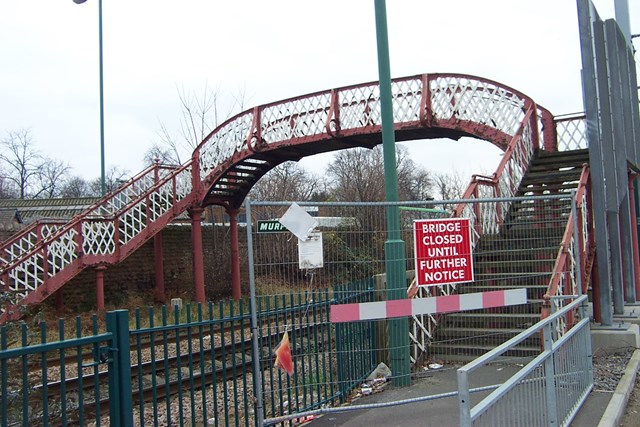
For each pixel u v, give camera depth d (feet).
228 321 17.88
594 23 34.17
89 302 57.82
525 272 27.94
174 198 57.36
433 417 18.63
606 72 34.17
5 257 52.65
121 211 52.54
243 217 88.43
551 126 46.50
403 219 21.77
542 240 29.30
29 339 22.33
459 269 21.03
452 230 21.03
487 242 29.48
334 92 52.16
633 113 43.57
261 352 18.37
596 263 33.47
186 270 70.08
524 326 25.57
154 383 15.35
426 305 19.85
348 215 20.21
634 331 29.19
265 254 18.06
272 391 18.30
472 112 46.68
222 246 72.02
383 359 23.02
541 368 16.01
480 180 32.01
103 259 50.65
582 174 33.63
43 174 200.95
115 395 13.33
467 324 26.55
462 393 11.05
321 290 19.27
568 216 31.58
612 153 33.65
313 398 20.43
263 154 57.00
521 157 40.09
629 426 19.35
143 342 36.55
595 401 20.77
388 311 19.22
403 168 174.19
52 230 55.77
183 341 36.88
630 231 40.09
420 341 24.79
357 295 20.08
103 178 73.15
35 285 45.50
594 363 26.71
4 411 11.19
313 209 21.43
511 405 13.73
